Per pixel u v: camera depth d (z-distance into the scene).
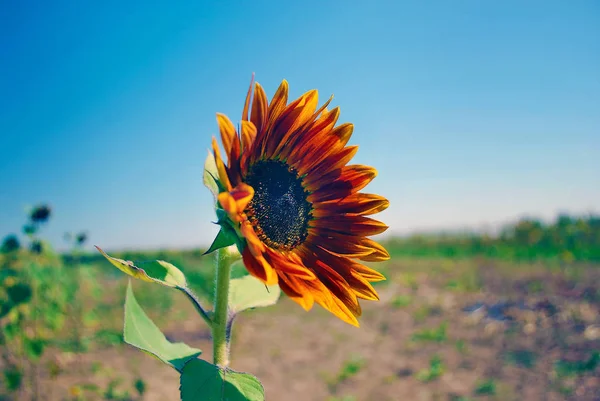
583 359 8.66
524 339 10.27
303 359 9.56
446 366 8.97
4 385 6.04
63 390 6.46
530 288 15.37
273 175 2.14
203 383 1.60
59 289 5.96
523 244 26.83
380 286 17.73
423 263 24.08
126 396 6.61
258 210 2.09
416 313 13.25
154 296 13.94
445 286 17.06
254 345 10.42
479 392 7.66
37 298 5.66
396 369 8.97
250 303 1.98
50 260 5.86
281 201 2.11
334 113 2.16
